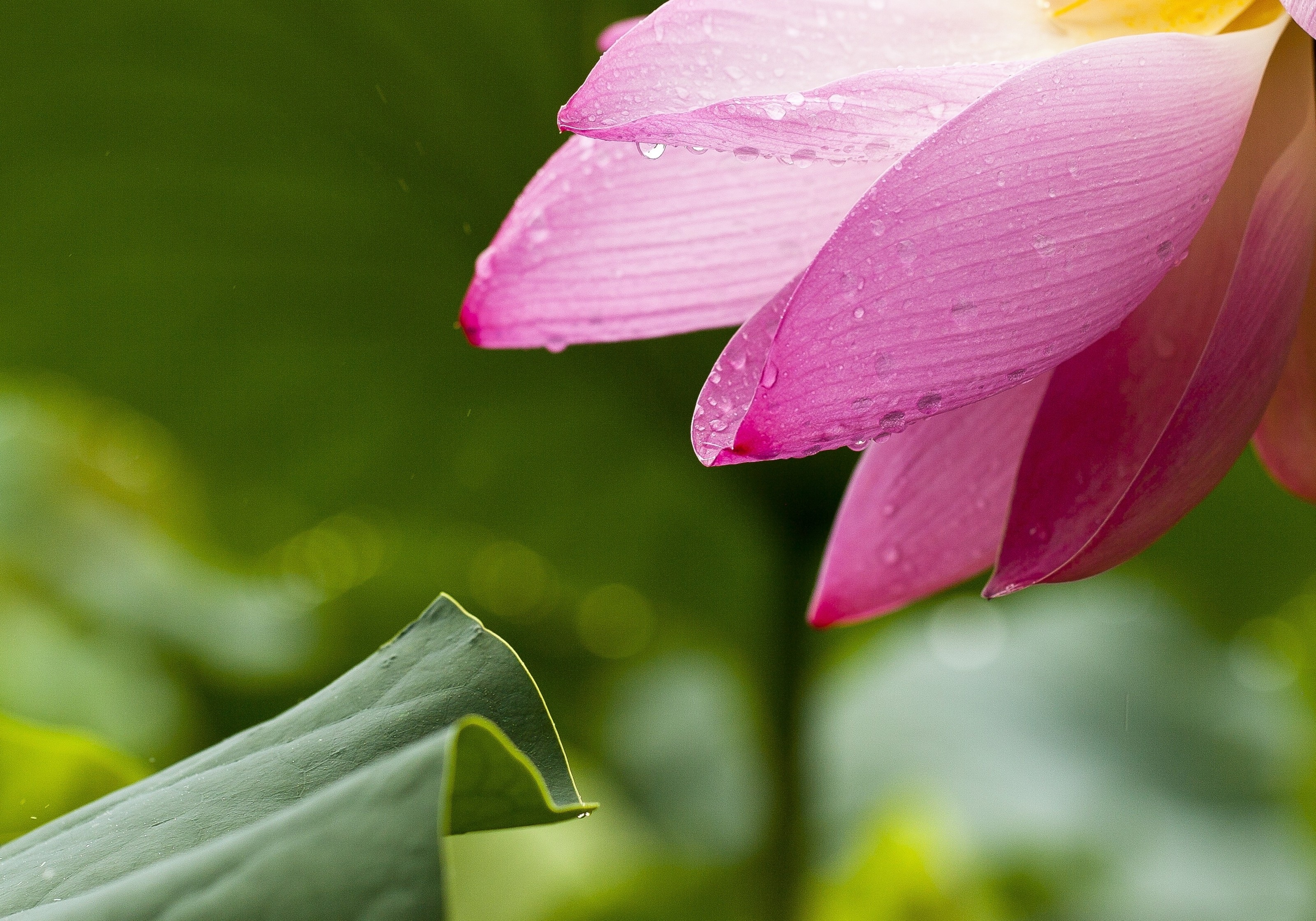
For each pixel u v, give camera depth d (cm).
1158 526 82
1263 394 82
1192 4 83
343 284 123
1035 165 79
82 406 139
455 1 106
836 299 79
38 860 82
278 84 110
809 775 129
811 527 126
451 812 79
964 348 79
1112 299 80
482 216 119
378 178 116
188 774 84
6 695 146
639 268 85
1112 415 83
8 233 115
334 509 141
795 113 79
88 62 107
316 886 76
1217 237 83
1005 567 83
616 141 82
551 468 138
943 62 82
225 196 116
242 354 127
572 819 79
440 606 86
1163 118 80
